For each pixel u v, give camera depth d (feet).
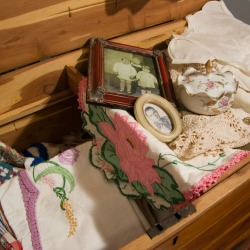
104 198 2.81
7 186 2.80
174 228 1.89
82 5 3.01
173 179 2.09
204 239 2.66
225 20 3.93
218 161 2.25
